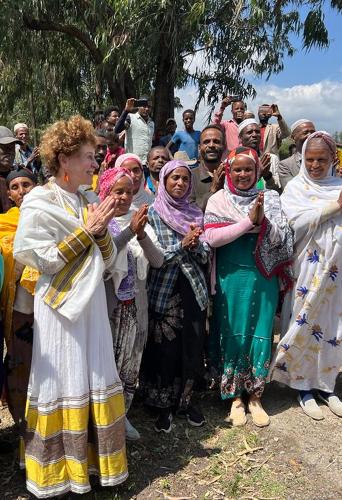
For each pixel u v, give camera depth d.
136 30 9.20
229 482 2.88
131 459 3.07
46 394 2.48
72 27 10.74
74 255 2.45
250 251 3.42
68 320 2.49
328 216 3.44
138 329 3.17
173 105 10.98
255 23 9.25
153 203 3.41
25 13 9.66
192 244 3.15
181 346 3.31
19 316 2.90
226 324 3.48
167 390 3.34
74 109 13.36
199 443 3.25
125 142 6.86
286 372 3.68
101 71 11.02
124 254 2.85
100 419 2.56
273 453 3.16
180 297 3.28
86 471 2.55
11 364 2.93
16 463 3.01
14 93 12.38
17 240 2.46
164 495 2.77
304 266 3.54
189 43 9.99
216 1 9.10
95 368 2.55
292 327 3.58
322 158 3.58
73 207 2.60
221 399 3.80
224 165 3.63
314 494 2.80
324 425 3.47
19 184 3.25
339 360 3.63
